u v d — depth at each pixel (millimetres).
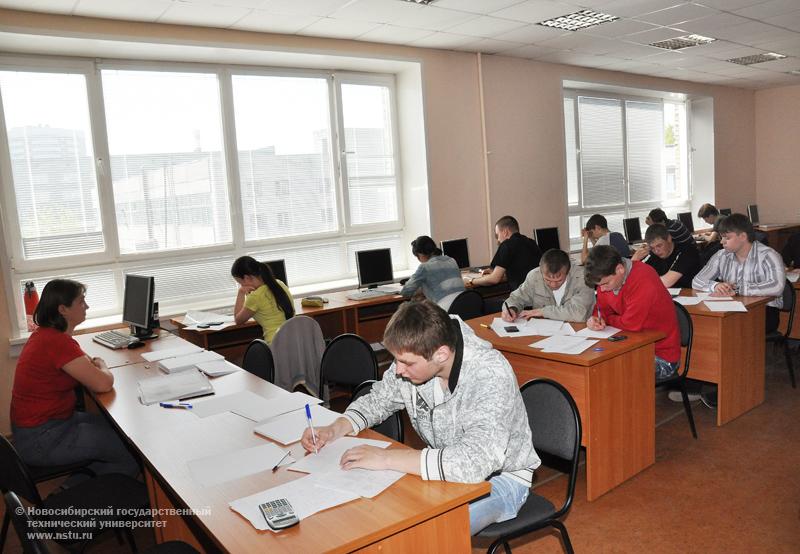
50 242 4559
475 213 6473
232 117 5289
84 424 2645
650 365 2984
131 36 4352
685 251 4273
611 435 2791
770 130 10438
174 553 1750
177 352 3230
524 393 2096
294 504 1427
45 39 4137
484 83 6441
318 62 5512
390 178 6285
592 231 5934
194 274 5168
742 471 2949
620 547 2371
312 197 5797
